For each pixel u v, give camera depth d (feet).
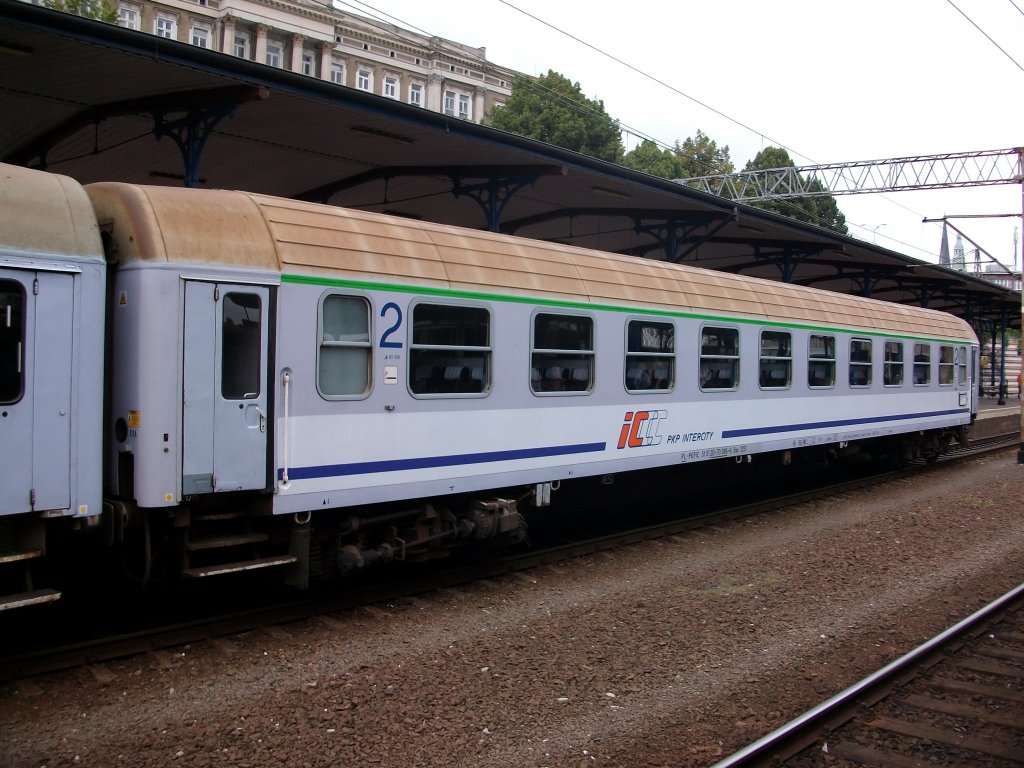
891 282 97.86
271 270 21.40
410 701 17.78
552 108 118.01
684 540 34.04
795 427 41.60
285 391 21.67
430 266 25.29
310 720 16.74
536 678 19.25
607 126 120.37
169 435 19.69
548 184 48.03
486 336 26.91
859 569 29.60
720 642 21.99
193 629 21.26
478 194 48.06
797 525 37.63
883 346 49.24
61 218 18.79
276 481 21.57
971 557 31.73
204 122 35.96
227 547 22.30
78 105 35.22
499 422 27.25
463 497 27.84
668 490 40.63
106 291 20.36
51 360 18.39
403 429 24.47
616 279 32.17
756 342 38.91
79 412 18.83
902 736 16.52
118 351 20.20
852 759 15.53
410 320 24.57
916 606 25.52
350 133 38.50
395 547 25.44
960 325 60.70
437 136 37.86
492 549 29.09
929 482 51.39
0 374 17.75
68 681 18.34
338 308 23.03
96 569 22.30
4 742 15.55
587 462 30.42
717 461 40.16
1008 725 17.08
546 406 28.84
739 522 38.09
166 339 19.71
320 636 21.89
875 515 39.68
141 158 43.75
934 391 55.47
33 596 17.97
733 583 27.73
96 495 19.15
